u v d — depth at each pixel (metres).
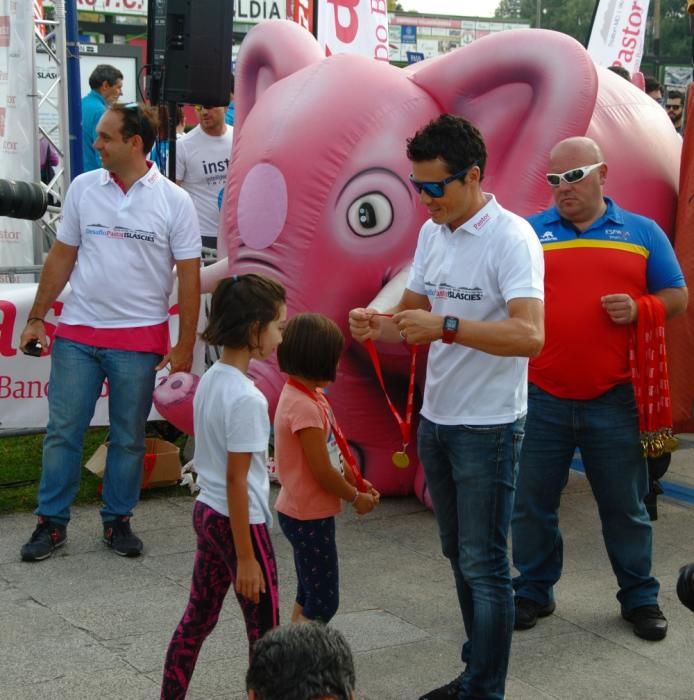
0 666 4.45
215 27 7.48
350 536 6.08
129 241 5.71
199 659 4.55
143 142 5.69
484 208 3.89
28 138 8.93
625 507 4.89
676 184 6.75
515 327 3.70
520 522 4.98
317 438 4.13
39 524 5.78
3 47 8.80
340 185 5.86
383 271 5.89
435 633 4.85
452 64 6.00
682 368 6.40
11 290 6.85
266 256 5.94
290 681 2.13
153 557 5.74
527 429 4.92
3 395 6.81
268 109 6.15
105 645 4.66
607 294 4.78
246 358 3.77
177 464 6.80
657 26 37.47
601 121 6.56
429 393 4.06
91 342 5.73
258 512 3.77
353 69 6.09
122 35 26.31
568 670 4.54
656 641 4.83
